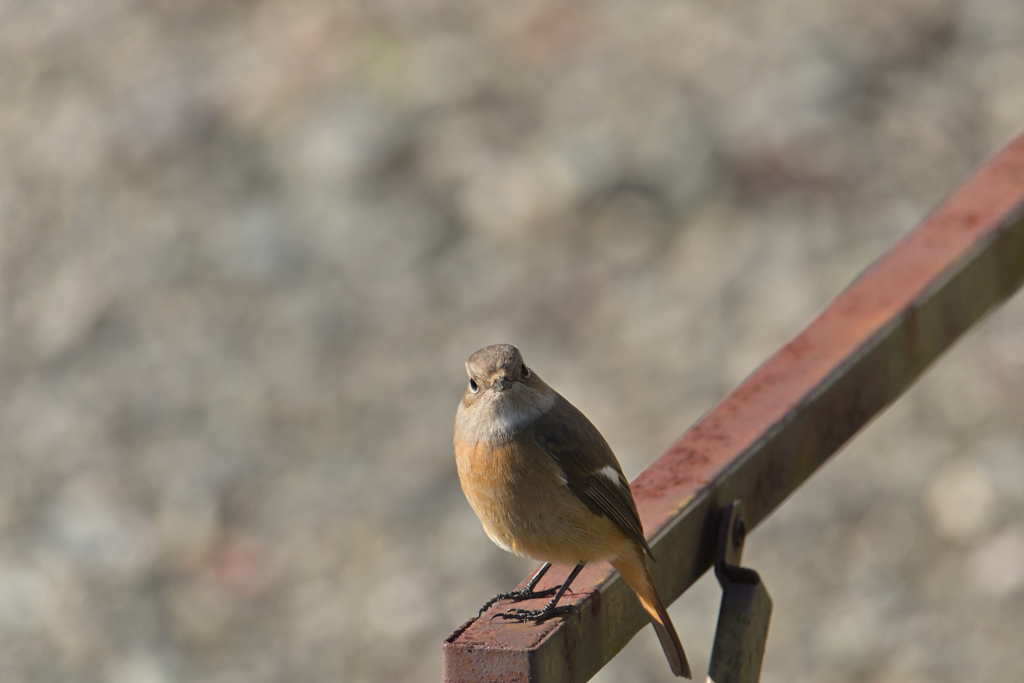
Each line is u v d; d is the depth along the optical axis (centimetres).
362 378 1486
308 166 1783
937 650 1080
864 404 525
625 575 446
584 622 419
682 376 1423
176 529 1302
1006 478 1225
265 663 1149
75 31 2094
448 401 1442
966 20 1850
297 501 1324
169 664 1155
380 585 1212
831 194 1614
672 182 1664
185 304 1611
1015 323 1417
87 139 1878
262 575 1243
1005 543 1166
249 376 1504
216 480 1359
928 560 1168
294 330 1552
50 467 1407
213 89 1934
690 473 463
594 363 1457
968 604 1116
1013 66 1759
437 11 2019
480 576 1211
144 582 1244
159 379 1513
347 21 2016
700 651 1098
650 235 1609
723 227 1597
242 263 1658
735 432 480
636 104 1783
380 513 1293
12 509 1355
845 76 1769
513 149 1752
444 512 1288
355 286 1608
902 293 543
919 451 1285
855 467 1284
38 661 1175
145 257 1681
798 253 1536
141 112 1905
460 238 1652
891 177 1623
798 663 1092
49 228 1753
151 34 2064
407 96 1862
